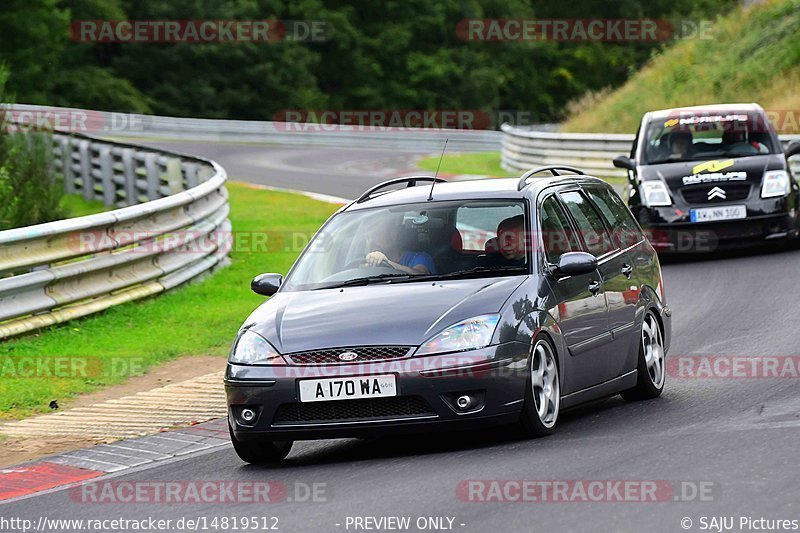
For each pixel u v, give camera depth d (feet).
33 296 112.16
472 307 67.46
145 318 120.37
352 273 74.28
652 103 359.87
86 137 247.50
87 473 71.26
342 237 77.51
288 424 66.54
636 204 151.43
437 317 66.95
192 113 633.61
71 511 61.41
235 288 139.13
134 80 630.74
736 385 82.74
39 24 546.26
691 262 150.92
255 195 249.96
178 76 636.07
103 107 588.50
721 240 148.36
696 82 357.41
